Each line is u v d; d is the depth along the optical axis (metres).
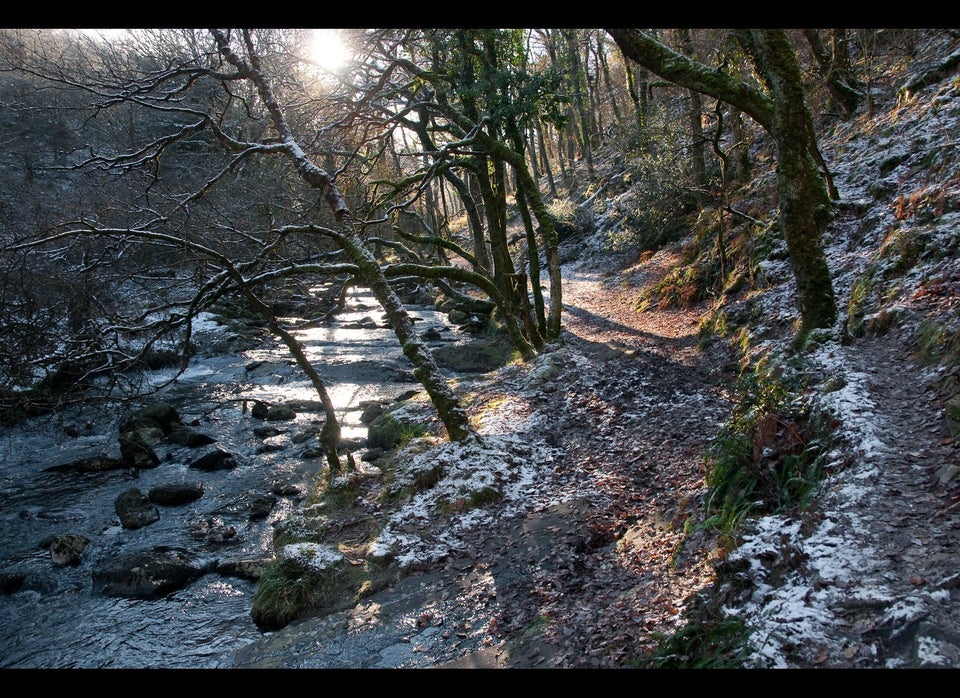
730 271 15.78
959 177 9.76
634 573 6.14
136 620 7.42
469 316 25.48
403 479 9.72
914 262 8.98
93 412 15.21
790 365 8.05
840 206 12.64
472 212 24.34
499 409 12.50
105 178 13.73
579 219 33.91
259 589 7.57
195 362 19.91
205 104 17.41
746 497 6.28
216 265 11.43
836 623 4.05
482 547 7.70
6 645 7.06
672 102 26.92
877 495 5.12
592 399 11.91
